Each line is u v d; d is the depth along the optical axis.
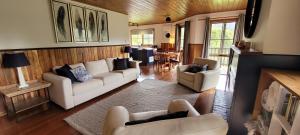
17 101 2.61
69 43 3.46
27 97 2.76
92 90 3.05
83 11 3.68
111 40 4.61
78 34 3.62
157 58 6.45
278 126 1.17
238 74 1.65
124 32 5.11
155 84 4.11
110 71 4.09
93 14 3.95
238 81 1.66
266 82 1.49
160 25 9.16
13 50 2.54
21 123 2.25
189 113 1.24
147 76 5.04
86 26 3.79
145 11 4.79
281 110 1.14
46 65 3.04
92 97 3.07
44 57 2.99
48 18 3.01
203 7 4.58
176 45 7.87
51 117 2.42
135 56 7.37
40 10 2.87
